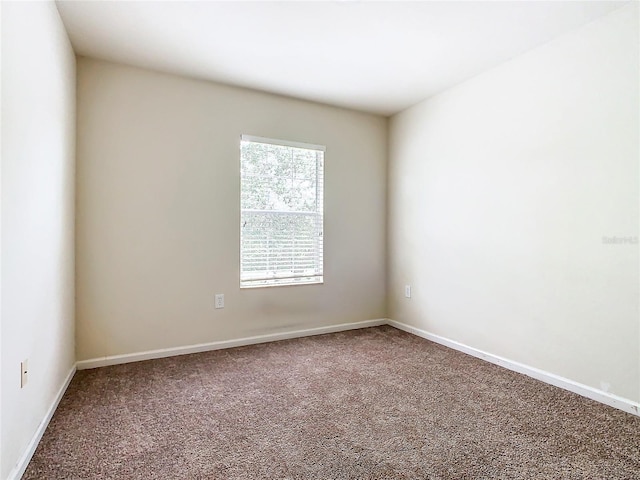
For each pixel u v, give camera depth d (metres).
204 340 3.02
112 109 2.68
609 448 1.64
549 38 2.34
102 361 2.65
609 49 2.06
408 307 3.66
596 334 2.13
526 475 1.45
